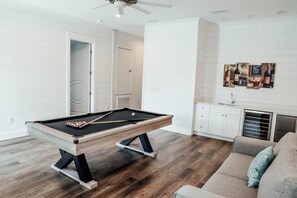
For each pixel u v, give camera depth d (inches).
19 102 174.7
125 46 273.0
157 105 224.2
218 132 191.2
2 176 110.6
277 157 71.0
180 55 203.8
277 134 161.2
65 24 201.5
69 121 124.0
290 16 169.5
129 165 132.0
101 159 139.3
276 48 178.9
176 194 58.4
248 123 175.3
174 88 210.8
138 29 244.5
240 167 91.3
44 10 175.2
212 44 209.5
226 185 76.0
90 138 93.1
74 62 243.4
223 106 186.5
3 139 166.7
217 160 144.1
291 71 174.1
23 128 178.9
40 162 128.9
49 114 197.0
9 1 156.2
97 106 244.8
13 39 166.6
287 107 176.9
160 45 216.2
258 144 104.5
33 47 179.8
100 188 104.1
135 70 297.6
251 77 191.2
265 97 186.2
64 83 206.7
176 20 196.5
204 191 59.2
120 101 277.1
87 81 239.9
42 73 188.1
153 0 145.1
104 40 243.1
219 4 149.2
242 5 149.3
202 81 213.6
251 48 190.1
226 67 203.2
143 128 125.3
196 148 167.3
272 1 139.3
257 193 69.2
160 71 219.0
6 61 164.1
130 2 119.3
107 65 251.3
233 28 197.5
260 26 184.5
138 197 97.9
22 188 100.5
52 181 108.0
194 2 146.9
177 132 211.8
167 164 135.4
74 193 98.7
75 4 159.9
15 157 134.9
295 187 48.1
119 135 108.8
